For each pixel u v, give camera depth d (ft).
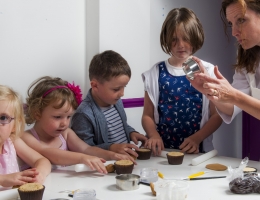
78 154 4.71
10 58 5.81
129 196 3.59
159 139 5.68
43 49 6.20
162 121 6.25
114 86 5.63
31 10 5.97
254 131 9.87
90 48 6.80
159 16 8.09
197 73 4.29
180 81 6.15
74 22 6.60
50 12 6.22
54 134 5.07
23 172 3.98
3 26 5.68
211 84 4.10
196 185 3.89
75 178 4.23
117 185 3.84
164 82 6.20
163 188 3.48
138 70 7.39
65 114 5.03
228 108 4.99
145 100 6.41
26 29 5.94
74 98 5.20
